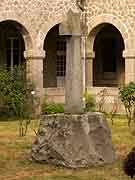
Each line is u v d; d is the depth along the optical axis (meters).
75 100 12.39
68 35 12.41
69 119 11.98
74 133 11.90
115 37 26.92
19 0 22.72
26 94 22.38
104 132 12.34
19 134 17.08
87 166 11.76
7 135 16.97
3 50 25.75
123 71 26.80
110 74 27.09
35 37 23.05
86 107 22.73
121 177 10.75
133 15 22.66
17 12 22.70
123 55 22.80
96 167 11.77
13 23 23.03
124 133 17.23
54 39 26.17
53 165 11.97
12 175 11.07
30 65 23.09
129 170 8.88
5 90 21.80
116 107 22.97
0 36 25.70
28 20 22.91
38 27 23.08
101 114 12.49
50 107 22.75
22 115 21.03
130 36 22.70
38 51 23.11
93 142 12.05
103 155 12.09
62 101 23.81
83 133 11.96
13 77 22.19
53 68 26.25
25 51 23.19
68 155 11.77
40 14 23.06
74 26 12.40
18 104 21.72
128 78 22.73
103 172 11.26
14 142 15.31
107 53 27.12
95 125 12.21
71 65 12.42
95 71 27.11
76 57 12.42
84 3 23.45
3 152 13.64
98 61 27.14
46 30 23.16
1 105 22.25
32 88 22.77
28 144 14.91
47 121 12.33
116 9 22.97
